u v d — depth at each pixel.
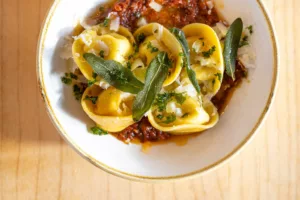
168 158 0.44
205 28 0.44
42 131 0.46
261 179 0.47
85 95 0.43
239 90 0.44
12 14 0.47
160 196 0.47
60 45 0.42
